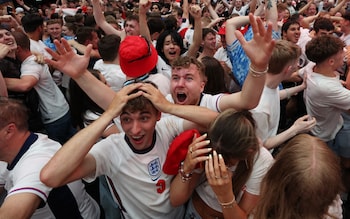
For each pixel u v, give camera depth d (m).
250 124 1.42
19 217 1.35
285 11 6.07
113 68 3.16
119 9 9.26
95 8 4.30
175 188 1.55
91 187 2.18
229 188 1.37
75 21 6.04
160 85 2.40
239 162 1.50
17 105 1.59
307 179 1.04
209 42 4.16
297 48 2.23
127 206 1.69
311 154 1.09
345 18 4.74
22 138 1.60
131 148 1.58
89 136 1.41
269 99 2.19
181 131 1.67
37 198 1.42
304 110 3.31
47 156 1.57
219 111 1.73
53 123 3.02
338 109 2.88
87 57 1.65
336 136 3.13
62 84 3.53
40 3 11.29
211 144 1.42
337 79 2.82
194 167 1.45
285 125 3.40
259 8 4.53
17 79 2.69
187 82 1.83
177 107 1.51
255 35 1.41
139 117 1.48
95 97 1.71
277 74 2.18
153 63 1.88
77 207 1.74
